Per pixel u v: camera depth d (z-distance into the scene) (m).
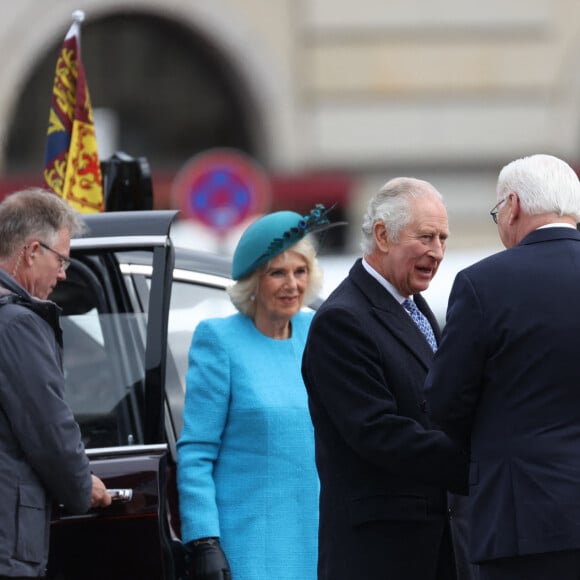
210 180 32.78
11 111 56.53
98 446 16.06
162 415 15.95
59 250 14.81
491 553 13.53
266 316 16.58
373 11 60.31
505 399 13.69
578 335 13.60
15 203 14.77
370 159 60.50
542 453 13.43
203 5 58.28
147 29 58.44
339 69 60.19
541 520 13.28
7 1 56.38
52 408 14.22
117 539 15.54
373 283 15.02
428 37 60.81
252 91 59.66
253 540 15.96
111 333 16.41
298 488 16.16
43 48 56.78
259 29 59.34
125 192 18.62
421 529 14.73
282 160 59.88
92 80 57.97
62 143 18.97
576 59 61.56
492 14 61.25
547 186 14.08
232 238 32.84
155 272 16.09
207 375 16.25
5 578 14.04
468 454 14.29
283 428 16.17
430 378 13.98
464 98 61.16
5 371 14.19
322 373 14.73
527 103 61.59
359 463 14.78
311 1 59.78
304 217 16.36
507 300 13.75
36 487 14.34
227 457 16.23
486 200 61.38
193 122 59.41
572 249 13.98
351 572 14.71
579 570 13.43
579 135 62.00
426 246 14.79
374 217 14.98
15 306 14.35
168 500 16.52
